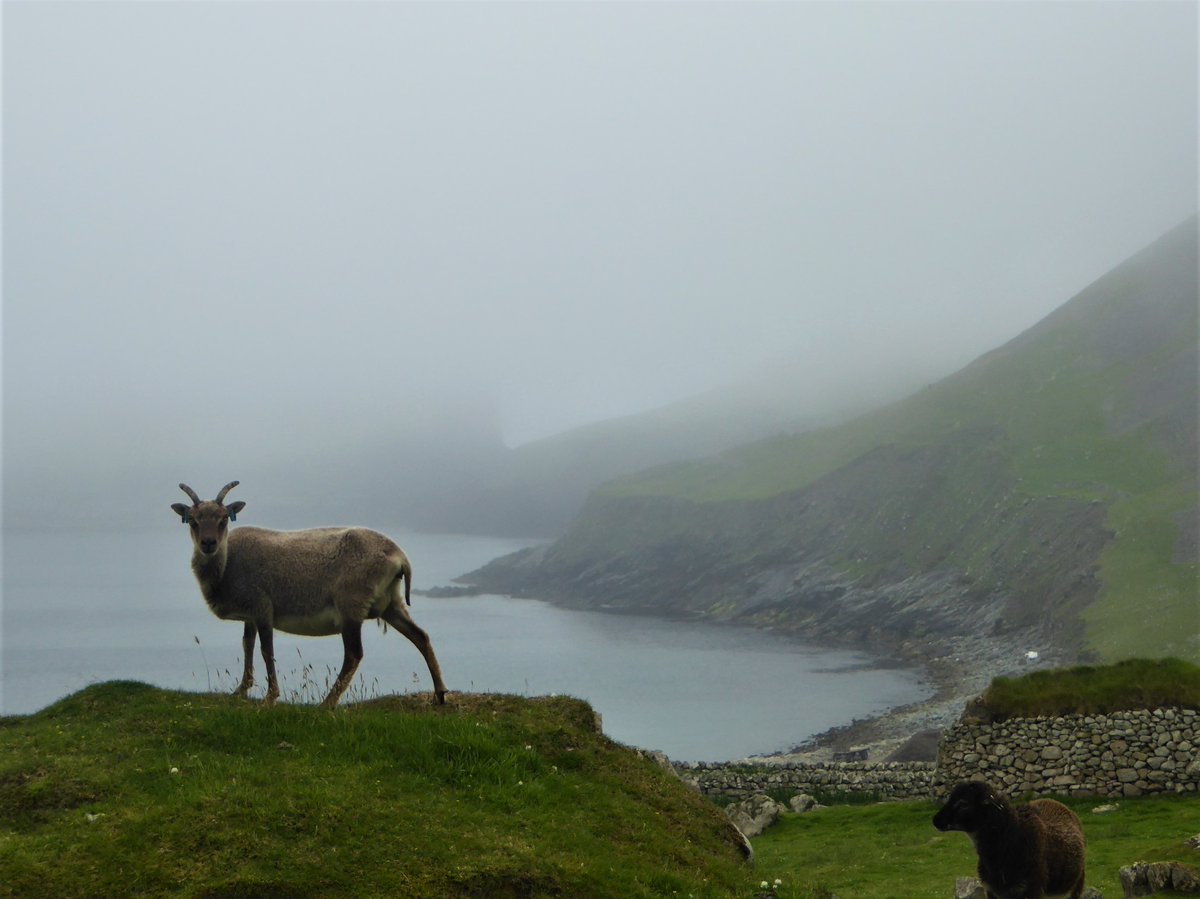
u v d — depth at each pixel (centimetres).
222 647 16725
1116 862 1972
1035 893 1262
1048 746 2845
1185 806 2530
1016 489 17175
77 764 1358
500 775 1483
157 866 1154
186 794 1282
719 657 15050
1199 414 17450
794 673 13475
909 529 18662
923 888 1958
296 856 1197
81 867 1142
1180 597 11188
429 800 1366
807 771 3509
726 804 3447
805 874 2245
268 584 1648
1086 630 11481
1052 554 14825
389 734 1517
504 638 17475
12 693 12219
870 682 12550
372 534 1702
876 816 2886
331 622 1691
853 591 17662
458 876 1203
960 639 14000
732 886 1398
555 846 1328
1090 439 18588
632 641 16900
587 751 1650
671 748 9575
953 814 1283
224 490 1645
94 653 16150
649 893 1276
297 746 1462
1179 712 2758
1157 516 13800
